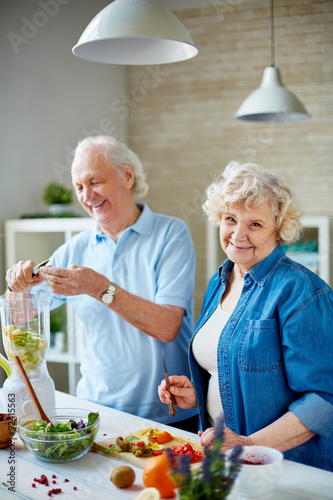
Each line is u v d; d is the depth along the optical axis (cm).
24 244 312
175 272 179
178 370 182
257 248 138
